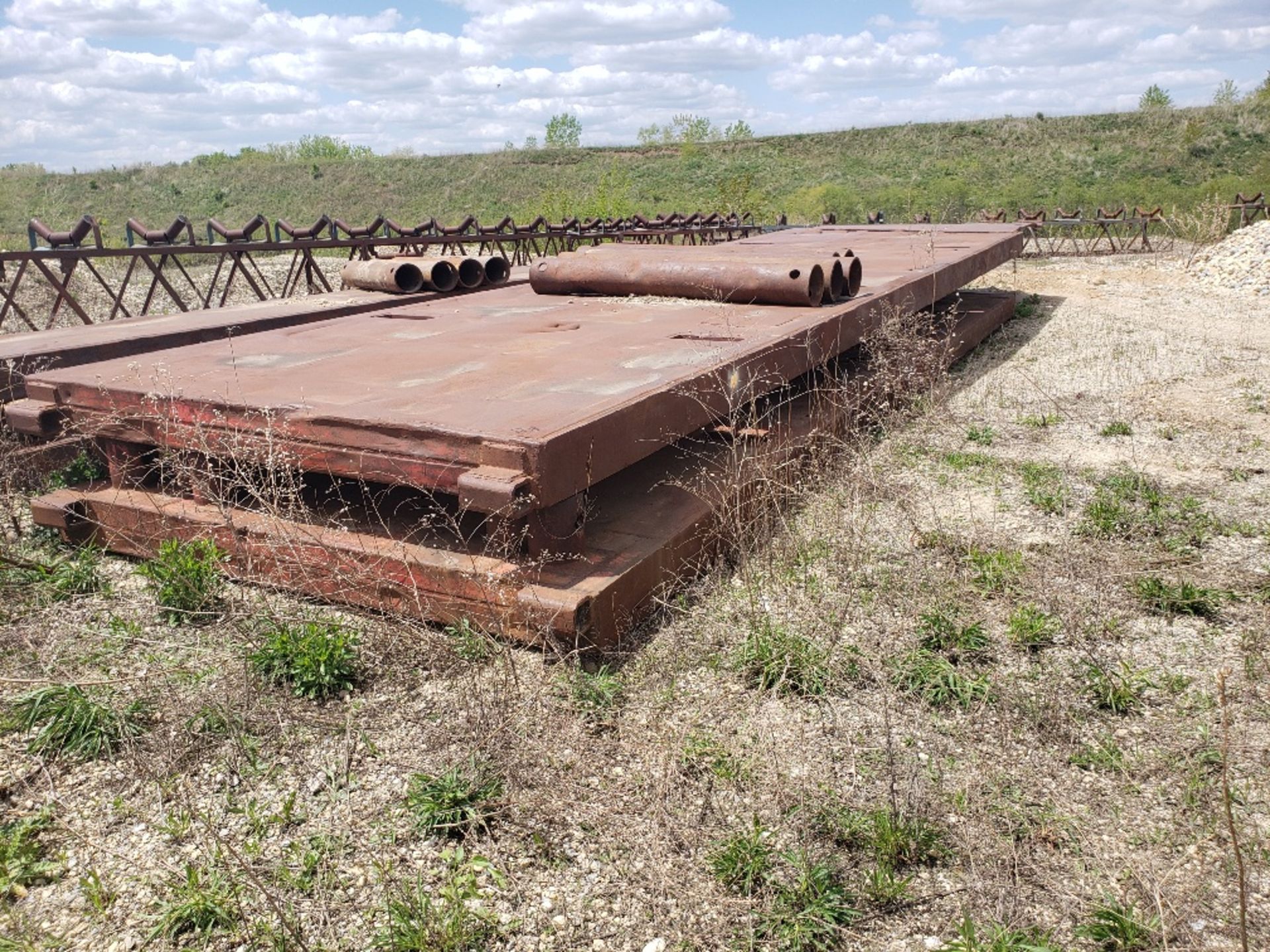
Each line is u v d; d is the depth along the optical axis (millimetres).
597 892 2945
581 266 8156
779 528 5406
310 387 4938
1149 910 2746
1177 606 4539
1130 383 8898
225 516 4547
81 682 3906
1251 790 3258
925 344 7629
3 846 3156
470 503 3934
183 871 3059
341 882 3006
